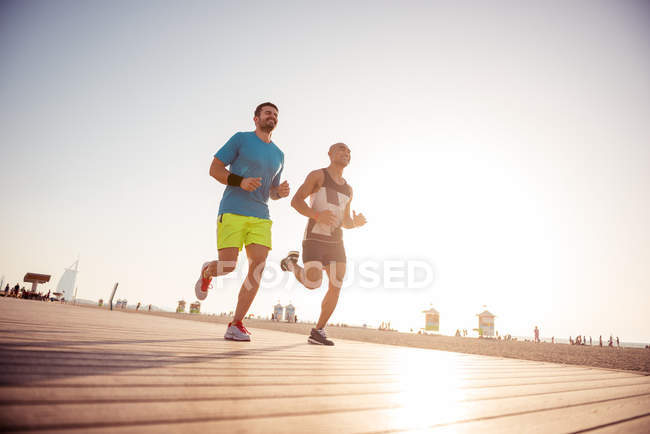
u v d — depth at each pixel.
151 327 3.93
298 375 1.72
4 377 1.04
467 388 1.88
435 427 1.06
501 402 1.57
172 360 1.69
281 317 57.03
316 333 4.09
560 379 2.77
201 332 3.92
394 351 4.20
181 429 0.80
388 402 1.34
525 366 3.80
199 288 3.53
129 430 0.76
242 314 3.30
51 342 1.81
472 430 1.07
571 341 51.69
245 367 1.76
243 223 3.27
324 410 1.13
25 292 26.84
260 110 3.65
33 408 0.82
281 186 3.53
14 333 2.03
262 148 3.50
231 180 3.17
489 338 44.91
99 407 0.88
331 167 4.32
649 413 1.58
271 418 0.97
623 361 12.31
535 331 46.62
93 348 1.76
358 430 0.94
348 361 2.61
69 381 1.08
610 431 1.20
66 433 0.70
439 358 3.80
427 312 47.97
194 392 1.15
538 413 1.40
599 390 2.28
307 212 3.78
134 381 1.18
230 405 1.05
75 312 5.90
